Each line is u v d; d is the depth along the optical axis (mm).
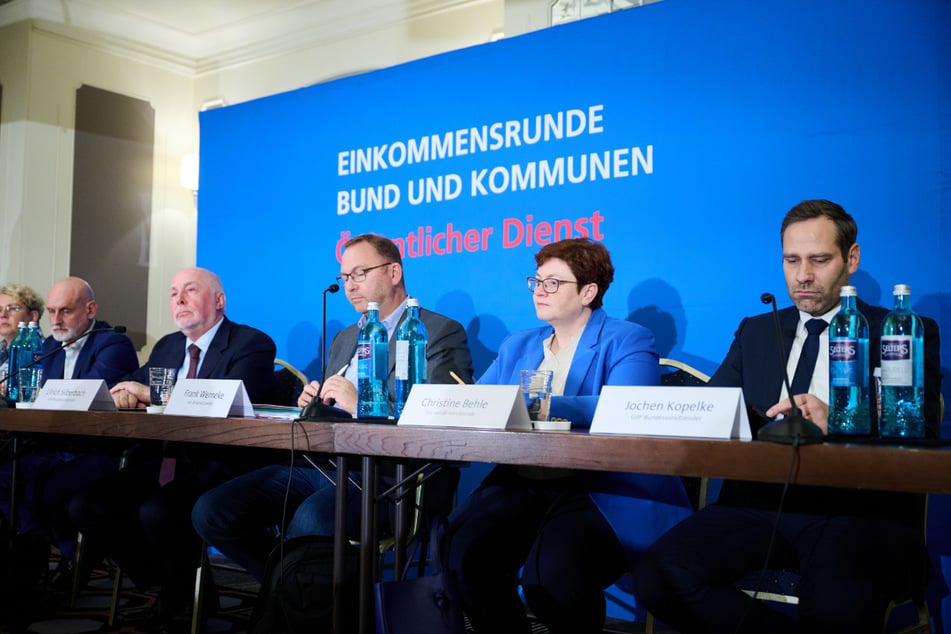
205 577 2484
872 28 2625
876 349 1929
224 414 2092
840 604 1567
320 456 2436
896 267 2561
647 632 2375
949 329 2473
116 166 5023
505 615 2014
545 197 3252
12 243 4684
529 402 1846
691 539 1813
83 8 4828
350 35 4699
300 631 1914
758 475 1335
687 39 2961
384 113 3705
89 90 4918
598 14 3367
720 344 2850
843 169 2658
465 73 3480
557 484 2160
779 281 2752
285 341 3951
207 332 3051
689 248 2924
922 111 2539
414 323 2385
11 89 4758
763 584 1868
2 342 3512
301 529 2281
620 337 2273
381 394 2191
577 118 3189
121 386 2719
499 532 2053
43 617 2730
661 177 2994
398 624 1690
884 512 1784
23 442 2680
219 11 4906
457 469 2422
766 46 2809
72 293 3461
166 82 5258
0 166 4773
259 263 4047
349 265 2777
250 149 4105
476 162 3438
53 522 2975
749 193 2818
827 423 1640
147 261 5156
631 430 1571
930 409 1853
